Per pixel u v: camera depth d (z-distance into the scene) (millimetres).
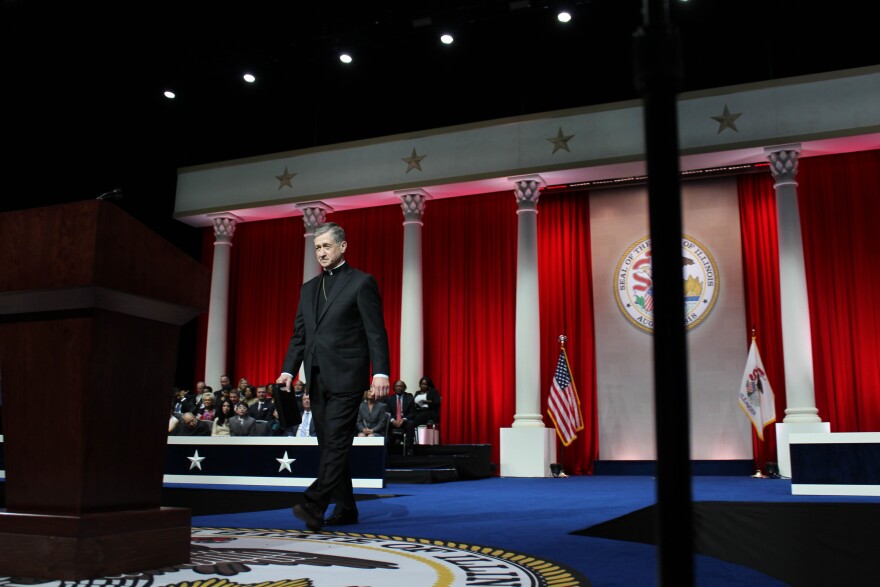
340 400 4945
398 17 13641
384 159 15938
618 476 14320
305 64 15023
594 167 14523
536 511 6188
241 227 17938
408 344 15383
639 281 15234
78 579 2693
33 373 2895
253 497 7961
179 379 17281
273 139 17875
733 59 15133
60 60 13891
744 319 14617
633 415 14906
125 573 2861
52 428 2844
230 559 3303
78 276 2723
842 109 13391
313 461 10188
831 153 14008
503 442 14430
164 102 15922
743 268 14734
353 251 16828
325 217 17109
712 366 14633
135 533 2922
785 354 13461
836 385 13602
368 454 9852
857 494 8289
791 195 13688
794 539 4520
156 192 17094
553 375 15219
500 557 3492
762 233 14641
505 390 15297
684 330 1060
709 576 3129
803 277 13531
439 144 15586
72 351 2836
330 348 5023
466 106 16641
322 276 5301
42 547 2750
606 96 15734
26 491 2861
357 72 15594
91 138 15406
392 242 16562
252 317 17406
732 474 14234
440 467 12727
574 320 15344
